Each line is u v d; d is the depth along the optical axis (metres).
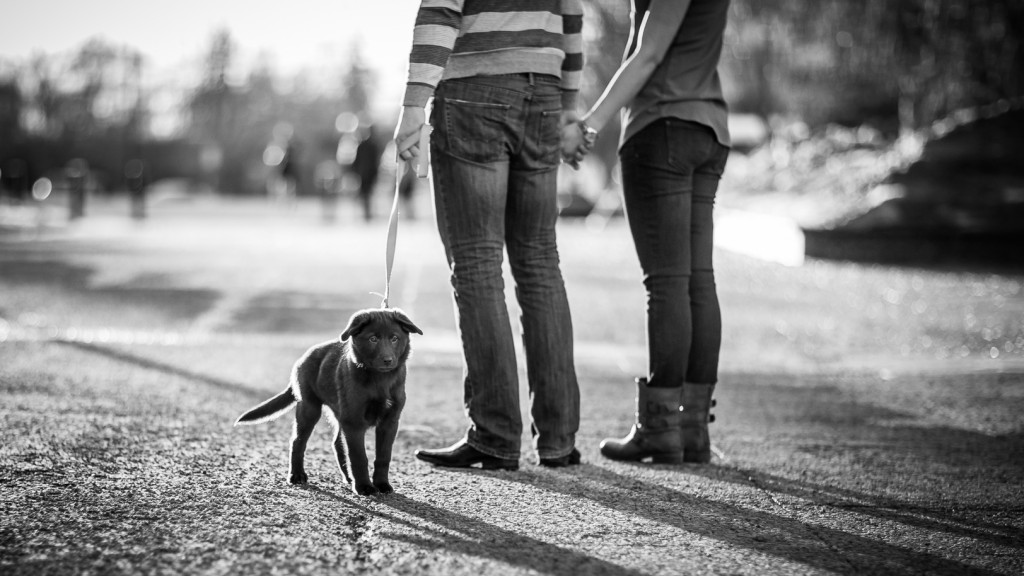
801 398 7.93
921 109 27.53
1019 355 10.62
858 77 28.56
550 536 3.95
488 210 5.05
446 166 5.06
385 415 4.46
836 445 6.13
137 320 11.44
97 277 15.87
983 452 5.97
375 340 4.26
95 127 93.00
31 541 3.68
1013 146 22.69
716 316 5.57
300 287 14.90
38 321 11.09
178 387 7.24
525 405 7.42
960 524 4.37
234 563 3.50
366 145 35.88
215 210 51.09
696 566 3.66
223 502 4.27
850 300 15.40
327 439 5.63
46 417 5.92
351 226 34.16
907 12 23.56
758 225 27.36
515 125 5.00
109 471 4.73
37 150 86.75
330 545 3.72
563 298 5.31
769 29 27.84
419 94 4.80
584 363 9.54
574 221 45.25
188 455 5.12
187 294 13.92
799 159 32.75
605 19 38.06
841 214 22.80
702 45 5.41
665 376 5.43
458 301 5.15
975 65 24.33
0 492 4.32
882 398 7.96
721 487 4.92
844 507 4.62
